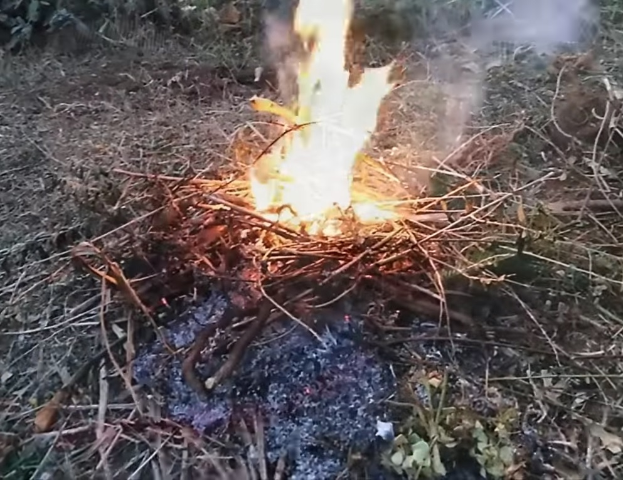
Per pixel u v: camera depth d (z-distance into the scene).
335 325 1.56
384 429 1.40
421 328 1.60
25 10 3.04
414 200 1.83
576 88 2.46
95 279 1.77
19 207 2.08
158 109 2.60
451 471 1.37
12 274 1.85
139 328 1.61
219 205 1.73
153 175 1.96
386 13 3.06
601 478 1.37
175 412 1.47
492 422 1.41
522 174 2.16
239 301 1.56
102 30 3.03
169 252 1.65
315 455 1.40
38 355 1.63
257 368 1.50
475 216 1.80
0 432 1.47
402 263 1.64
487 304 1.64
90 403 1.52
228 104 2.63
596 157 2.22
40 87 2.74
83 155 2.29
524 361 1.57
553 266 1.74
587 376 1.54
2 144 2.38
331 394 1.46
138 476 1.38
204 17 3.04
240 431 1.43
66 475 1.38
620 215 1.97
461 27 3.11
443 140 2.34
